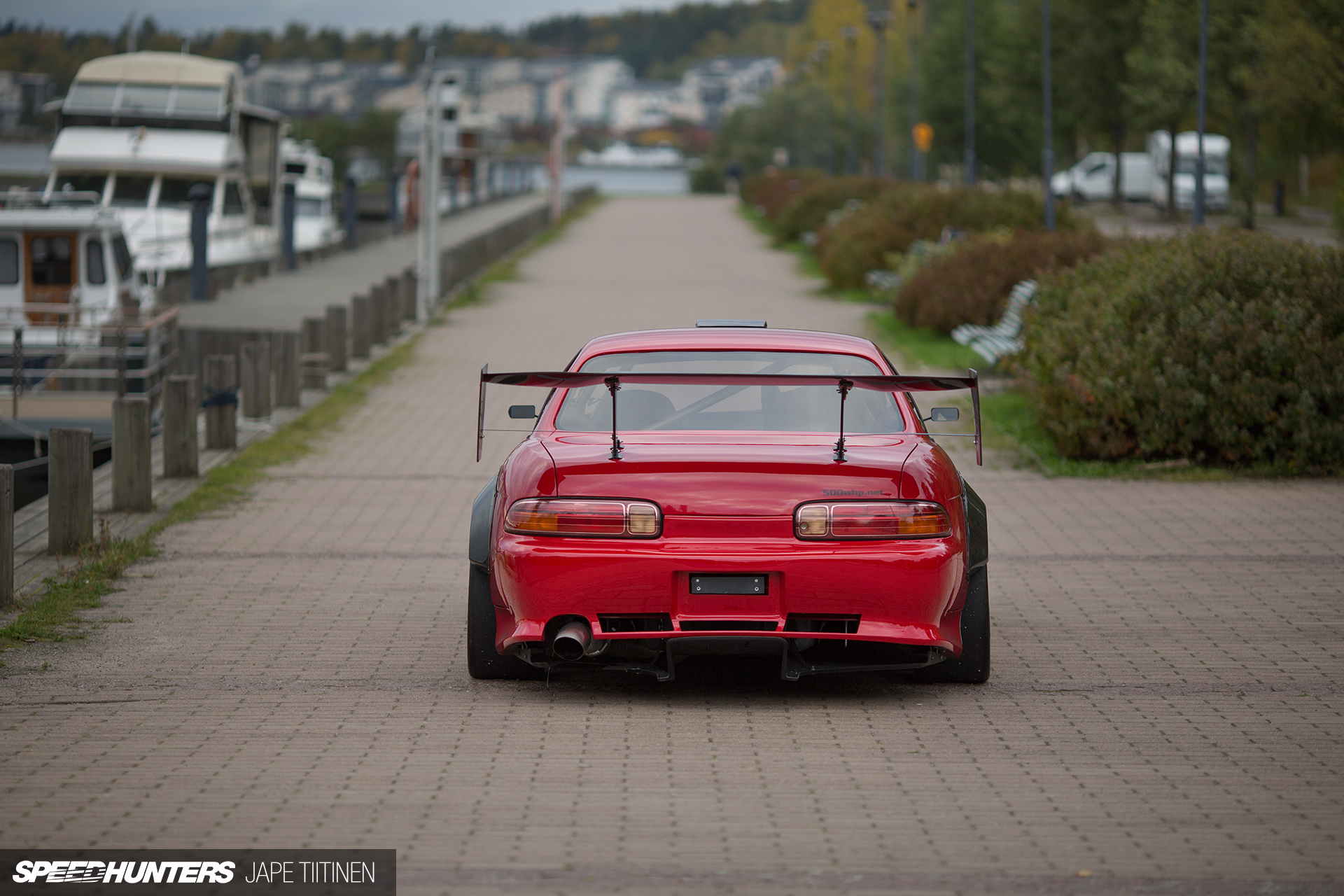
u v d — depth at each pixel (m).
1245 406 19.88
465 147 118.94
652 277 57.53
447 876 7.05
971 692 10.56
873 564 9.37
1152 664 11.31
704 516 9.41
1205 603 13.31
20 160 71.19
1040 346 22.33
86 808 8.02
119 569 14.27
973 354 32.72
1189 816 7.96
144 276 42.88
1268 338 19.83
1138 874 7.11
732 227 95.88
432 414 26.48
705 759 8.98
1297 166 108.25
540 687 10.63
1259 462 20.39
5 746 9.12
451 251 50.78
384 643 11.91
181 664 11.18
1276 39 61.53
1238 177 87.38
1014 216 47.31
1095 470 20.36
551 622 9.61
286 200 56.84
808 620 9.48
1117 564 15.00
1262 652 11.63
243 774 8.62
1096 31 92.94
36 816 7.89
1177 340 20.50
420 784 8.47
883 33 116.12
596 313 44.41
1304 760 8.98
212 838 7.59
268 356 24.98
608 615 9.52
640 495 9.45
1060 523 17.20
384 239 79.75
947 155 122.88
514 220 74.50
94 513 17.30
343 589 13.90
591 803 8.15
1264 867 7.22
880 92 117.19
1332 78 60.28
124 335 28.41
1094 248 34.53
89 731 9.48
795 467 9.45
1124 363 20.56
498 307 46.12
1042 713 10.01
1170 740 9.39
